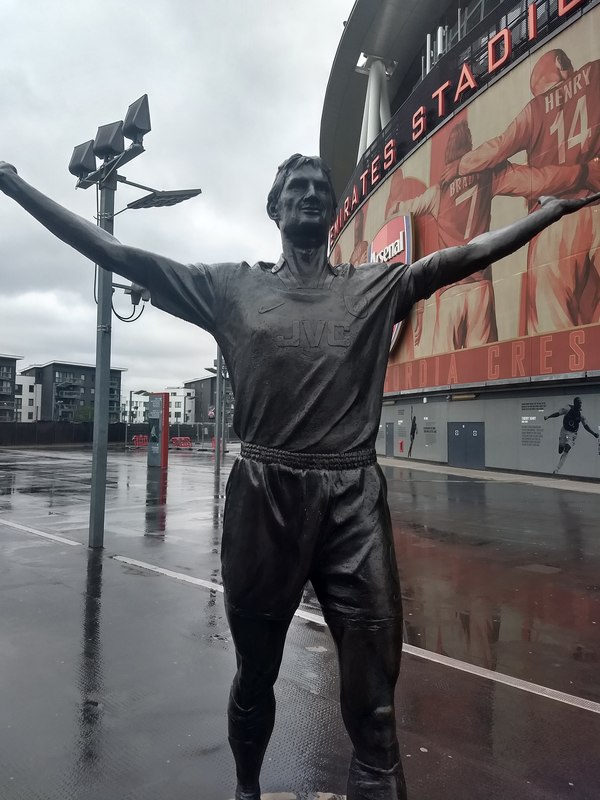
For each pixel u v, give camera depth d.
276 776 2.84
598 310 16.73
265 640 1.89
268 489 1.80
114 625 5.01
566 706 3.68
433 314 23.61
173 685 3.86
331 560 1.82
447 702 3.72
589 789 2.80
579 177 17.30
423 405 25.06
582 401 17.95
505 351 19.77
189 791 2.73
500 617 5.48
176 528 9.64
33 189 1.82
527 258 18.94
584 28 17.14
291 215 1.90
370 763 1.75
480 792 2.76
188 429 61.78
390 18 29.06
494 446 21.06
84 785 2.77
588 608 5.74
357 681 1.76
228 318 1.94
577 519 10.89
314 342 1.81
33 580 6.41
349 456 1.83
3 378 89.31
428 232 23.59
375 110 31.58
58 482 16.92
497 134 20.05
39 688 3.80
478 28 21.06
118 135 7.62
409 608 5.75
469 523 10.47
